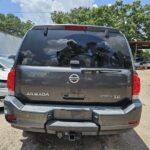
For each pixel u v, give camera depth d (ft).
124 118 6.75
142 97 17.89
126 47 7.16
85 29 7.30
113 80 6.82
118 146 8.36
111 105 6.88
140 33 64.90
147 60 67.67
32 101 6.84
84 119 6.73
